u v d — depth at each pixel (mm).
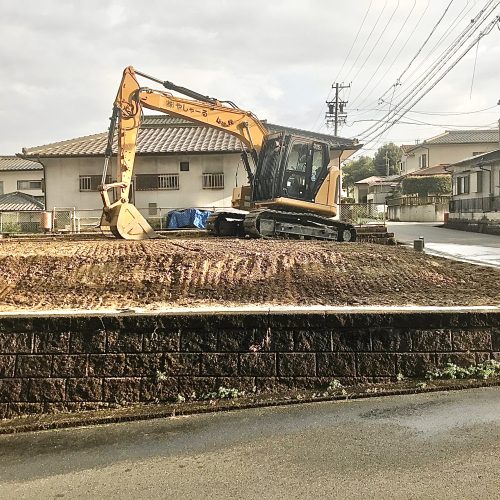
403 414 4367
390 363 5238
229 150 22391
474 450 3641
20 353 5238
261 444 3975
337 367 5227
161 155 22641
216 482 3438
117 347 5242
